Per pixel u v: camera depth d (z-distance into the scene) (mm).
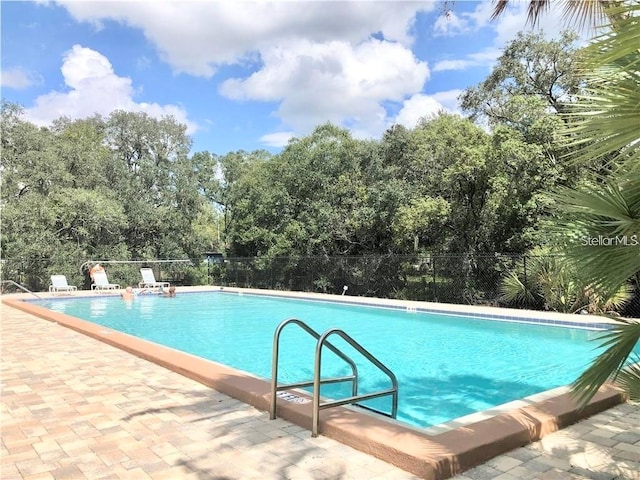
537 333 9922
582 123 2316
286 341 9836
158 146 30000
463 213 15133
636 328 2611
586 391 2762
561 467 3053
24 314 11766
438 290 14125
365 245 18125
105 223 21625
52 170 21438
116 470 3111
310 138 19562
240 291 19359
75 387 5090
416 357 8039
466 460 3018
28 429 3859
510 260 12422
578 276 2750
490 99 16719
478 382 6488
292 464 3154
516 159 12820
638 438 3525
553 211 3189
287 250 18922
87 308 15750
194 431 3783
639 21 1984
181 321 12930
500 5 6191
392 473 2998
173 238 25094
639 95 2086
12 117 21734
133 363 6219
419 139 16688
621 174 2471
